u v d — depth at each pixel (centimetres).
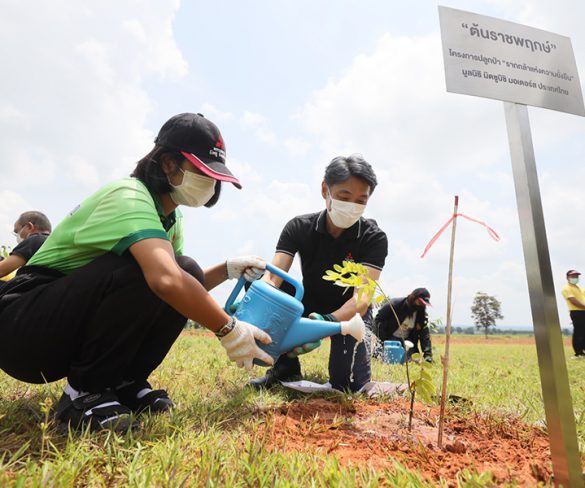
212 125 202
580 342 870
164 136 196
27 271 193
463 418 223
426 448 175
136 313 179
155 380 283
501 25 147
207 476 125
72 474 123
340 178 277
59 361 187
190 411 200
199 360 396
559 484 118
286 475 133
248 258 249
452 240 171
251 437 171
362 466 147
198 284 174
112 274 174
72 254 188
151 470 126
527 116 140
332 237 313
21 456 143
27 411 197
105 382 183
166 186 199
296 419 211
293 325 227
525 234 131
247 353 194
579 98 153
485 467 154
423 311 605
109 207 180
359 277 190
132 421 168
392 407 242
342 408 237
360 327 247
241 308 233
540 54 150
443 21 141
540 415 233
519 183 135
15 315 178
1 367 196
